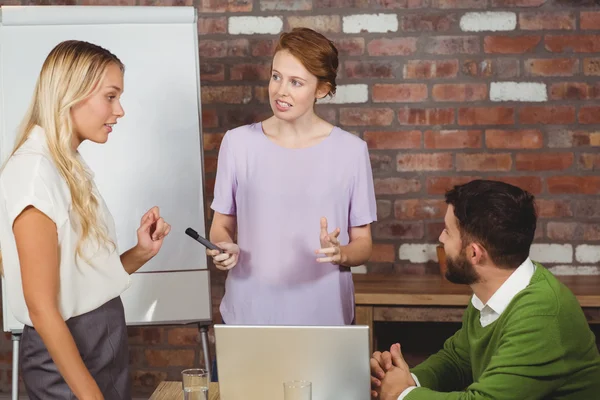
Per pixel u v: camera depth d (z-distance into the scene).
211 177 3.42
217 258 2.26
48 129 1.78
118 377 1.91
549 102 3.29
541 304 1.66
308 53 2.22
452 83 3.31
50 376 1.80
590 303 2.86
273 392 1.60
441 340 3.42
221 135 3.41
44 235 1.68
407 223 3.37
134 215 2.88
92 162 2.88
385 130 3.35
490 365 1.67
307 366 1.58
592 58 3.26
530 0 3.26
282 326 1.57
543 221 3.32
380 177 3.37
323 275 2.37
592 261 3.31
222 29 3.38
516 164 3.31
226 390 1.62
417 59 3.31
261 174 2.37
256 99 3.39
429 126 3.33
